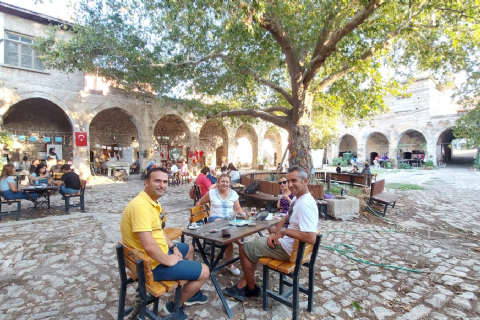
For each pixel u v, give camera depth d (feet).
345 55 28.55
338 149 117.60
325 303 10.58
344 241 17.95
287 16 23.32
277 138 103.40
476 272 13.41
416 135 105.09
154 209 8.76
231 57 29.04
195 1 18.66
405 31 24.94
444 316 9.73
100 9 29.96
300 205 9.54
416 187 45.39
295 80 27.25
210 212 14.75
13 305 10.14
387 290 11.63
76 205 26.37
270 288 11.73
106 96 54.70
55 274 12.75
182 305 9.19
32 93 46.16
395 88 32.53
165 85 38.42
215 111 36.81
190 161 67.21
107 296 10.87
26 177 49.01
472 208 29.81
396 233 20.15
